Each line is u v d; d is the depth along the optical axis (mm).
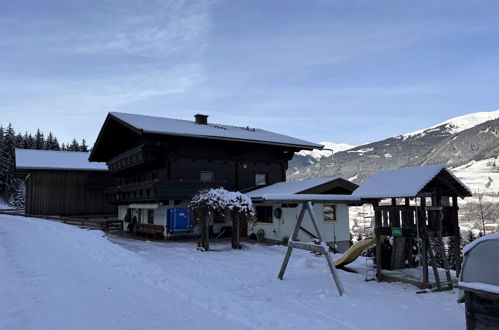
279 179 27438
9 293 7984
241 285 9875
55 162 37750
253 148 26172
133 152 24234
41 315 6660
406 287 9875
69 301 7551
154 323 6379
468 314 5625
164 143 22578
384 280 10719
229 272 11703
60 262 11688
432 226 10312
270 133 30906
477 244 5707
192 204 18094
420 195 9758
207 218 17516
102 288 8648
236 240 18094
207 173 24312
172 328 6152
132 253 13875
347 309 7680
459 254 10586
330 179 21406
